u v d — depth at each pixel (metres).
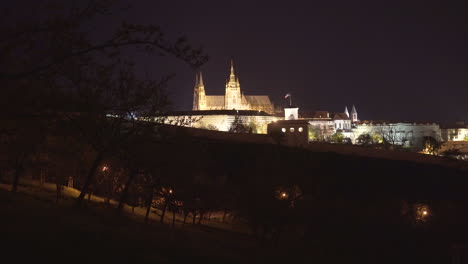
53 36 19.61
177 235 42.03
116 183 61.56
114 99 41.38
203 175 64.81
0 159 46.88
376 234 63.22
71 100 25.08
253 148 81.56
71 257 21.00
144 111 45.56
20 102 21.30
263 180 56.69
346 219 61.53
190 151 54.84
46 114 23.52
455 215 72.56
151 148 48.56
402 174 89.00
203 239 46.53
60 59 19.84
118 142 42.91
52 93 22.38
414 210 71.38
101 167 59.00
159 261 24.30
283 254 48.41
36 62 19.75
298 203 58.00
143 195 59.50
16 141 39.31
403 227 66.25
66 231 25.94
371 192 74.19
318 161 67.31
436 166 96.56
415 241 64.62
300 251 52.38
